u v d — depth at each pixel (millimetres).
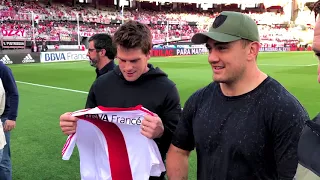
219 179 1841
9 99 3775
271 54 37594
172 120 2525
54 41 32844
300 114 1708
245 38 1760
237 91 1850
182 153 2199
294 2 57469
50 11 42719
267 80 1843
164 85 2555
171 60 28703
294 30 53500
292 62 25328
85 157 2584
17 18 36031
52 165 4938
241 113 1806
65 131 2418
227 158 1806
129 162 2492
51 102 9898
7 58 24156
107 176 2547
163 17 56062
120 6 53250
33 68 21062
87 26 43594
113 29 45344
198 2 60281
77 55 29234
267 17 61438
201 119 1956
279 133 1706
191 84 13547
